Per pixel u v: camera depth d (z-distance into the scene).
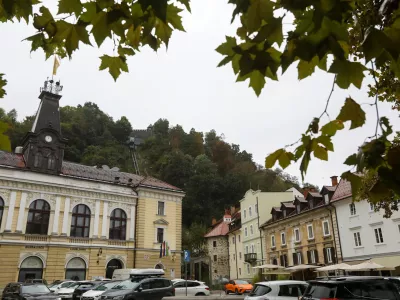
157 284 18.02
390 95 5.30
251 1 1.73
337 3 1.67
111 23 2.09
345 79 1.94
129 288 17.41
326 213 32.69
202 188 76.31
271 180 86.94
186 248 60.59
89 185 35.69
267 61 1.86
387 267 23.75
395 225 25.56
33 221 31.64
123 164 88.44
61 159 35.09
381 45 1.67
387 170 1.77
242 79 2.06
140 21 2.11
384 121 1.94
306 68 2.08
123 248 35.97
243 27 1.91
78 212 34.53
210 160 90.50
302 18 1.77
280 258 40.12
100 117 105.12
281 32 1.79
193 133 108.25
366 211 28.17
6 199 30.62
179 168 82.25
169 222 39.94
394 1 1.74
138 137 112.62
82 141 85.81
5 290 19.98
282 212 41.12
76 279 32.53
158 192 40.09
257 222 46.62
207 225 71.94
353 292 8.66
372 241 27.36
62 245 32.31
